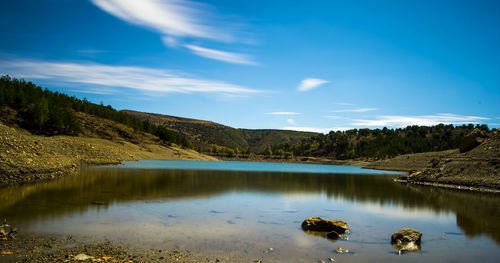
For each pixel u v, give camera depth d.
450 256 13.31
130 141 139.38
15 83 126.81
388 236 16.28
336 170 103.56
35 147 41.78
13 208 19.27
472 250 14.20
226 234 15.55
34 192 25.69
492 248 14.55
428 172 50.97
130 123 162.50
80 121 131.00
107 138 127.38
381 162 124.12
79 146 69.31
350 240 15.27
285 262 11.89
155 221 17.62
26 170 33.38
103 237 14.17
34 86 138.88
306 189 37.41
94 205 21.38
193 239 14.44
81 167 55.47
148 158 125.44
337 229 16.50
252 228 16.98
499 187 36.75
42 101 112.12
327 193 33.88
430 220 20.53
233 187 36.81
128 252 12.34
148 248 12.92
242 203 25.31
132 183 35.53
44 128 107.31
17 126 99.75
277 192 33.47
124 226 16.23
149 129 173.75
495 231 17.72
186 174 54.59
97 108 157.38
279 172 77.81
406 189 39.75
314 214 21.62
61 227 15.48
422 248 14.37
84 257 11.44
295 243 14.44
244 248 13.42
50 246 12.65
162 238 14.40
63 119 110.75
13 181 31.16
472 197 32.09
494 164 42.31
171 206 22.48
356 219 20.42
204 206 23.14
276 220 19.28
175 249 12.93
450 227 18.62
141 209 20.83
